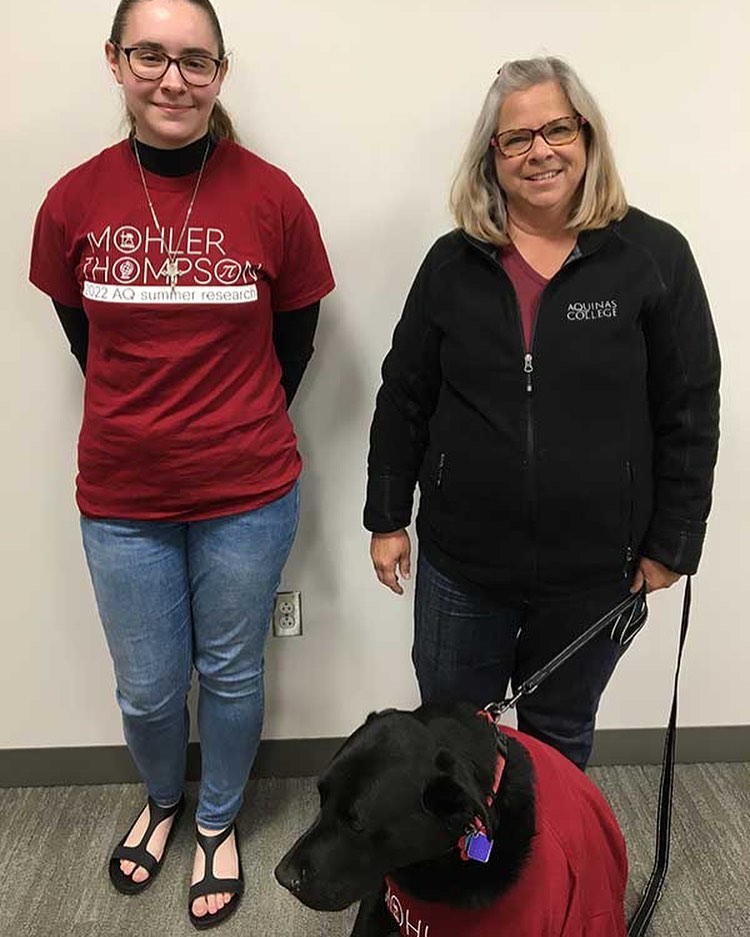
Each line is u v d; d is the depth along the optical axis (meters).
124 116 1.55
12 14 1.56
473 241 1.37
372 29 1.59
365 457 1.88
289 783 2.10
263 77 1.61
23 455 1.84
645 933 1.71
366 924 1.40
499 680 1.62
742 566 2.00
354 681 2.08
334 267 1.74
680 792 2.07
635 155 1.68
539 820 1.16
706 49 1.62
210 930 1.71
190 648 1.68
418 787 1.07
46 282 1.49
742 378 1.84
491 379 1.38
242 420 1.45
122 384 1.41
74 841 1.93
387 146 1.66
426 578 1.58
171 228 1.36
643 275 1.33
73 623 1.99
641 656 2.08
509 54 1.62
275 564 1.58
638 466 1.40
